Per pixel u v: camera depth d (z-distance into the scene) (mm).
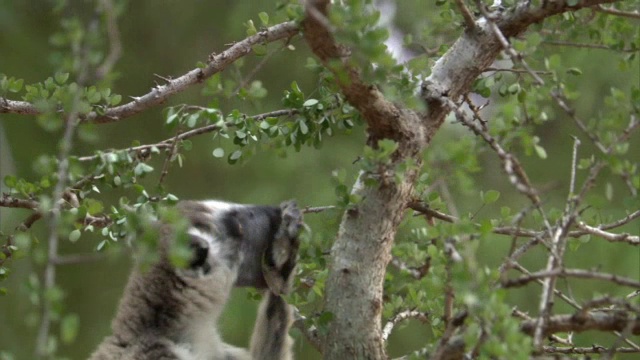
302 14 7043
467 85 8297
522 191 6602
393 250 8078
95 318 19422
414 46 9789
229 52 8703
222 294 8969
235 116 8648
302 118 8633
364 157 7457
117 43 6410
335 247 7914
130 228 6676
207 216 9023
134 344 8797
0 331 16609
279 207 9156
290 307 8875
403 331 18375
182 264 6320
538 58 8227
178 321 8859
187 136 8938
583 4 8055
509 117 6887
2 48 19453
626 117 7973
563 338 9242
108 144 19594
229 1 20641
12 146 19172
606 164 6977
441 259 6922
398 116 7770
